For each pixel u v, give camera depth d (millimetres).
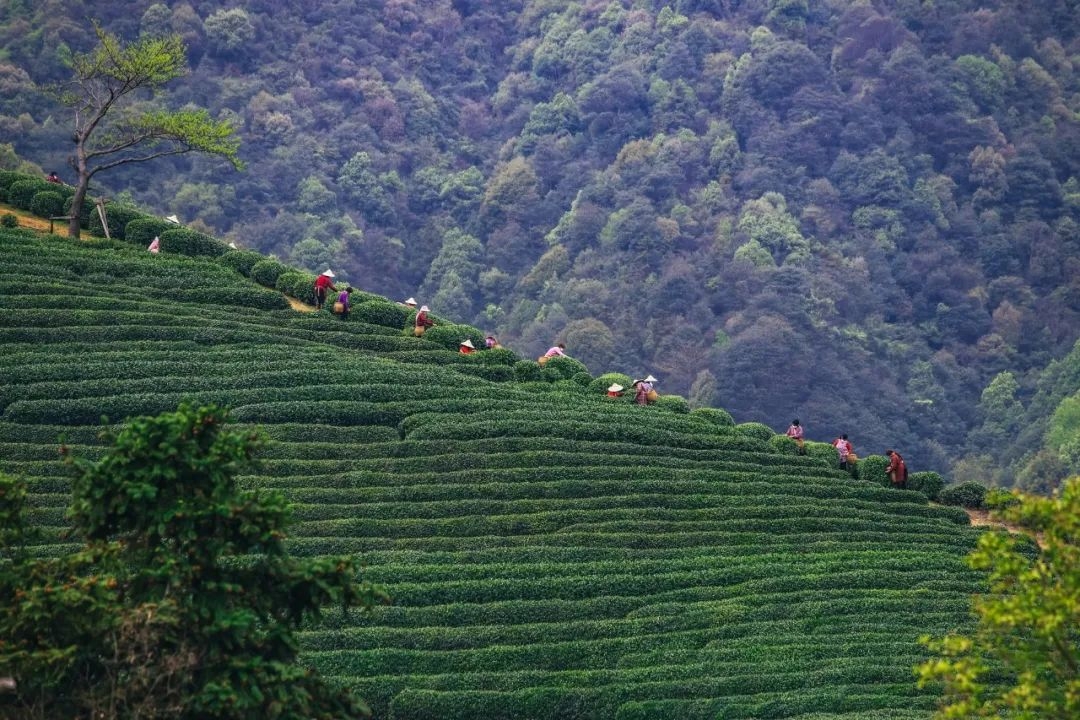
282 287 143875
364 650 85688
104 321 121375
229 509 56188
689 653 88688
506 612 91750
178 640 55125
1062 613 54438
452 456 110250
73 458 58125
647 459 116500
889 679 85875
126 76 142875
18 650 54125
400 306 143000
